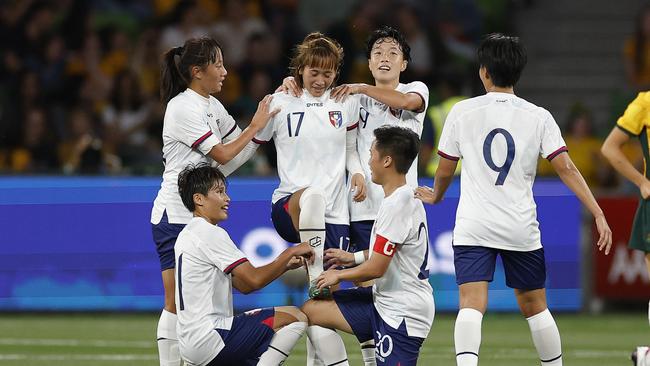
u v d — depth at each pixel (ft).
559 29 203.92
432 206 137.59
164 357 81.46
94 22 185.47
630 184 161.79
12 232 135.23
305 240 76.48
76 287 136.05
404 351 72.79
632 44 193.26
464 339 73.00
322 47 79.20
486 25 196.95
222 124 83.61
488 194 73.67
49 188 135.95
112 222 136.36
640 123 87.40
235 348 72.84
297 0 190.60
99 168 146.20
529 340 118.21
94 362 100.78
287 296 135.85
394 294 72.95
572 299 141.90
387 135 72.79
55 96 176.04
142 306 136.56
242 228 135.33
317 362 77.51
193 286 73.15
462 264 74.23
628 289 142.31
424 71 182.91
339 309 74.18
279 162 80.89
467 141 74.18
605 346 114.42
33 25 178.50
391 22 182.70
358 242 82.89
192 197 74.38
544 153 74.28
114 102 173.88
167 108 81.25
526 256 74.90
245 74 177.37
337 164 80.33
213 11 183.73
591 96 198.80
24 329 123.54
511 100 74.33
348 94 80.59
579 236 141.59
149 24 186.60
